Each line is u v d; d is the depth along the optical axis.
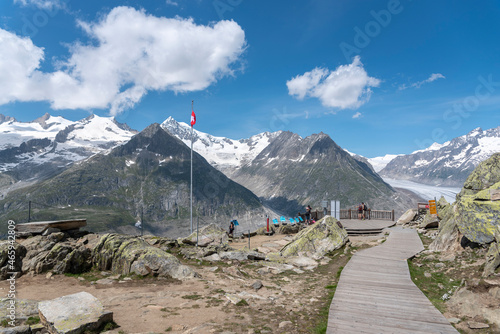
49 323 7.91
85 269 15.98
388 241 26.48
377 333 9.34
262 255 21.70
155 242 21.30
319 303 12.41
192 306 10.88
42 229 17.78
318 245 24.23
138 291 12.78
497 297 10.54
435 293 13.78
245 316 10.23
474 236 17.83
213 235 27.25
